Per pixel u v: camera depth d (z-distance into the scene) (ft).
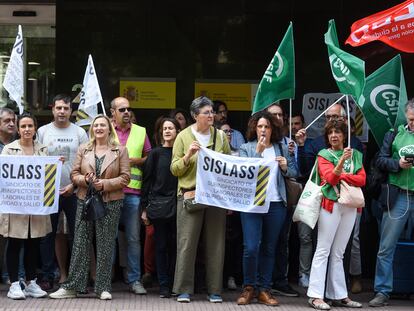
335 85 36.60
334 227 29.81
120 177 30.19
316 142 32.45
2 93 37.83
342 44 36.63
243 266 30.48
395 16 31.01
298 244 34.99
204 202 29.66
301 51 36.73
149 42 36.73
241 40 36.76
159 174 31.04
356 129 36.11
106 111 36.65
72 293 30.71
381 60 36.58
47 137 31.76
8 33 37.63
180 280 30.37
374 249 36.01
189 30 36.76
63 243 33.12
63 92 36.60
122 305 29.68
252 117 30.48
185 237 30.27
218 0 36.73
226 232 33.12
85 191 30.30
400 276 31.65
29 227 30.17
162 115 36.68
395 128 31.27
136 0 36.65
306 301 31.17
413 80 36.52
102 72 36.70
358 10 36.58
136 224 31.96
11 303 29.58
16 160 30.01
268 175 29.68
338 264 30.30
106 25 36.68
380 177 30.76
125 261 33.88
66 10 36.55
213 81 36.76
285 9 36.70
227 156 29.71
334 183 29.48
